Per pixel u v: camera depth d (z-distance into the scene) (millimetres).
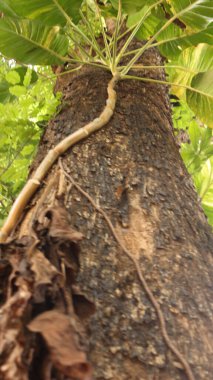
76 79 1567
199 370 758
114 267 897
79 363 556
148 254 938
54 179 1062
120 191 1082
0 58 1981
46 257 750
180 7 1459
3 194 1701
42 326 591
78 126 1301
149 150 1229
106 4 1847
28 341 596
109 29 1946
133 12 1485
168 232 999
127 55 1664
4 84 1909
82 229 968
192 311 844
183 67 1768
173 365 751
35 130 1503
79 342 625
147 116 1368
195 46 1652
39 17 1433
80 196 1042
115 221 1009
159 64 1790
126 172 1137
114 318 809
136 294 848
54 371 592
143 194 1084
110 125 1276
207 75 1617
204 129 2453
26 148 1501
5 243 750
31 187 1052
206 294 889
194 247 991
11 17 1456
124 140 1233
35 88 1516
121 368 742
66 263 747
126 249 921
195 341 798
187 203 1124
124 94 1436
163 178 1156
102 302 831
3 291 690
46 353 590
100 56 1518
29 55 1562
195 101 1661
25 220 997
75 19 1495
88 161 1146
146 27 1741
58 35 1537
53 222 791
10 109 1481
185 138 2625
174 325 814
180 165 1266
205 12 1450
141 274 873
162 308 837
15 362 570
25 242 757
